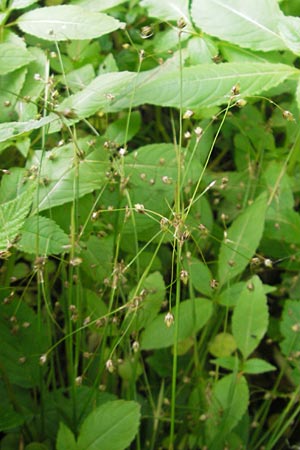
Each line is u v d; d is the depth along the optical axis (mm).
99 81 426
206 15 460
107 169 434
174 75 446
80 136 508
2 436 442
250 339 428
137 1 525
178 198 376
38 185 401
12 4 455
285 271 528
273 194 471
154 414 449
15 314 425
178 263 368
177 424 458
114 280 397
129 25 536
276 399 496
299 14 505
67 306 436
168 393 465
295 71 447
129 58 524
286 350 450
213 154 583
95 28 445
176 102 443
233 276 452
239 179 522
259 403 496
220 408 426
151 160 455
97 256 454
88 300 447
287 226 493
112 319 427
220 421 426
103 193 453
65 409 425
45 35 447
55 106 412
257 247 474
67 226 436
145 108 554
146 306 432
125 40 544
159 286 431
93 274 454
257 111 540
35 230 399
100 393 430
